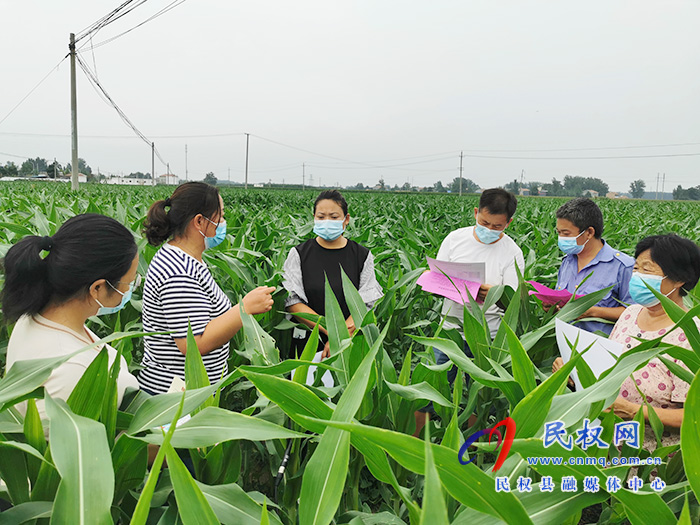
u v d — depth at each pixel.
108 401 1.28
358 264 3.48
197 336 2.26
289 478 1.89
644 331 2.32
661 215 16.88
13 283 1.50
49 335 1.53
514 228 10.30
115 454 1.25
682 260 2.11
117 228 1.63
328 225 3.31
